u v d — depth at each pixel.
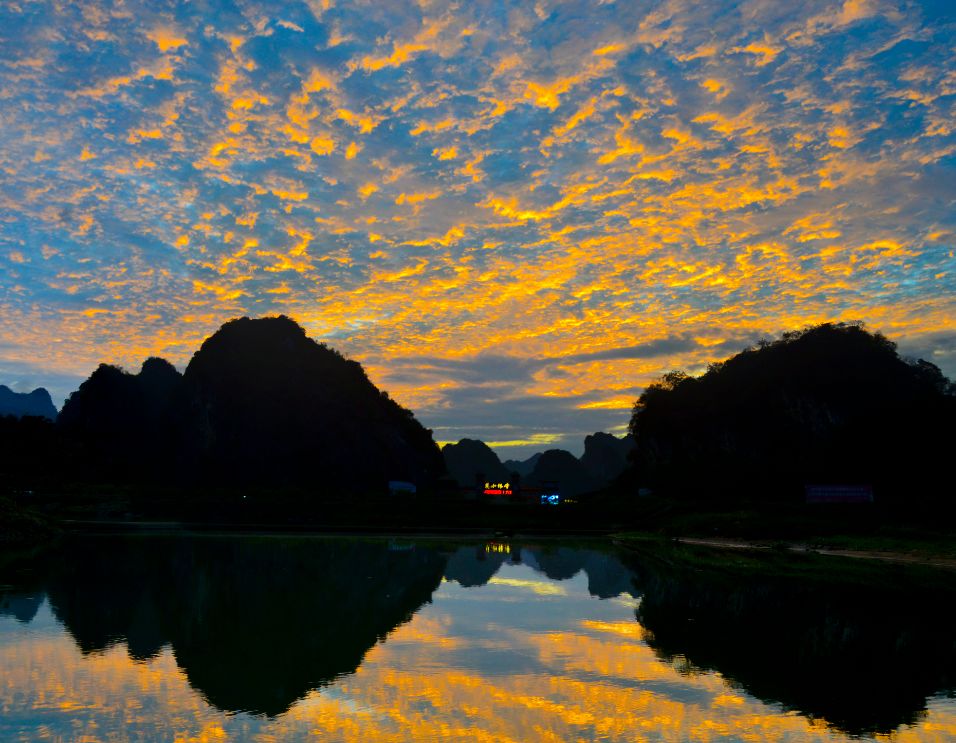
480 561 34.12
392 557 35.47
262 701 10.89
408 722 10.01
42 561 31.38
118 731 9.47
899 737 9.84
